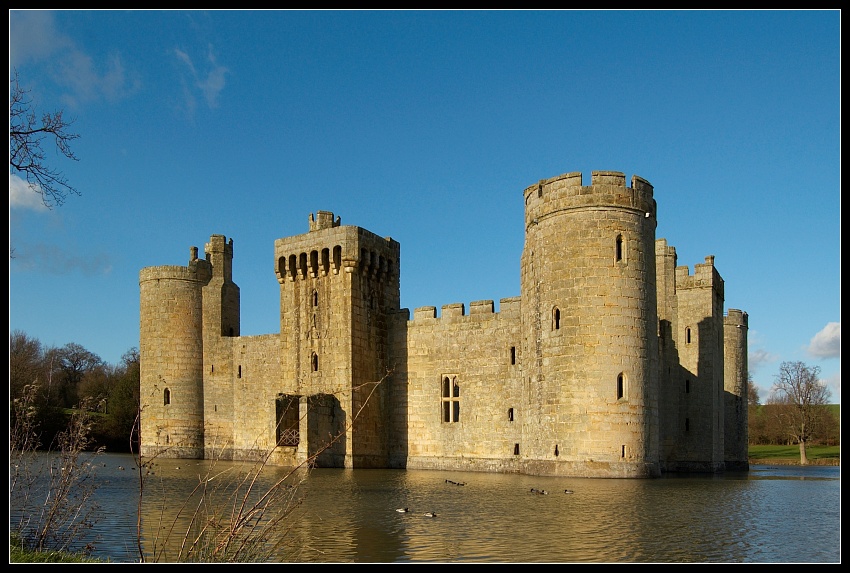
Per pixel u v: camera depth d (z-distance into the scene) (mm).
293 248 59156
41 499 25875
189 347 67625
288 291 59562
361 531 21250
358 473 48219
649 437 41000
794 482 40688
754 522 22984
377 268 58125
